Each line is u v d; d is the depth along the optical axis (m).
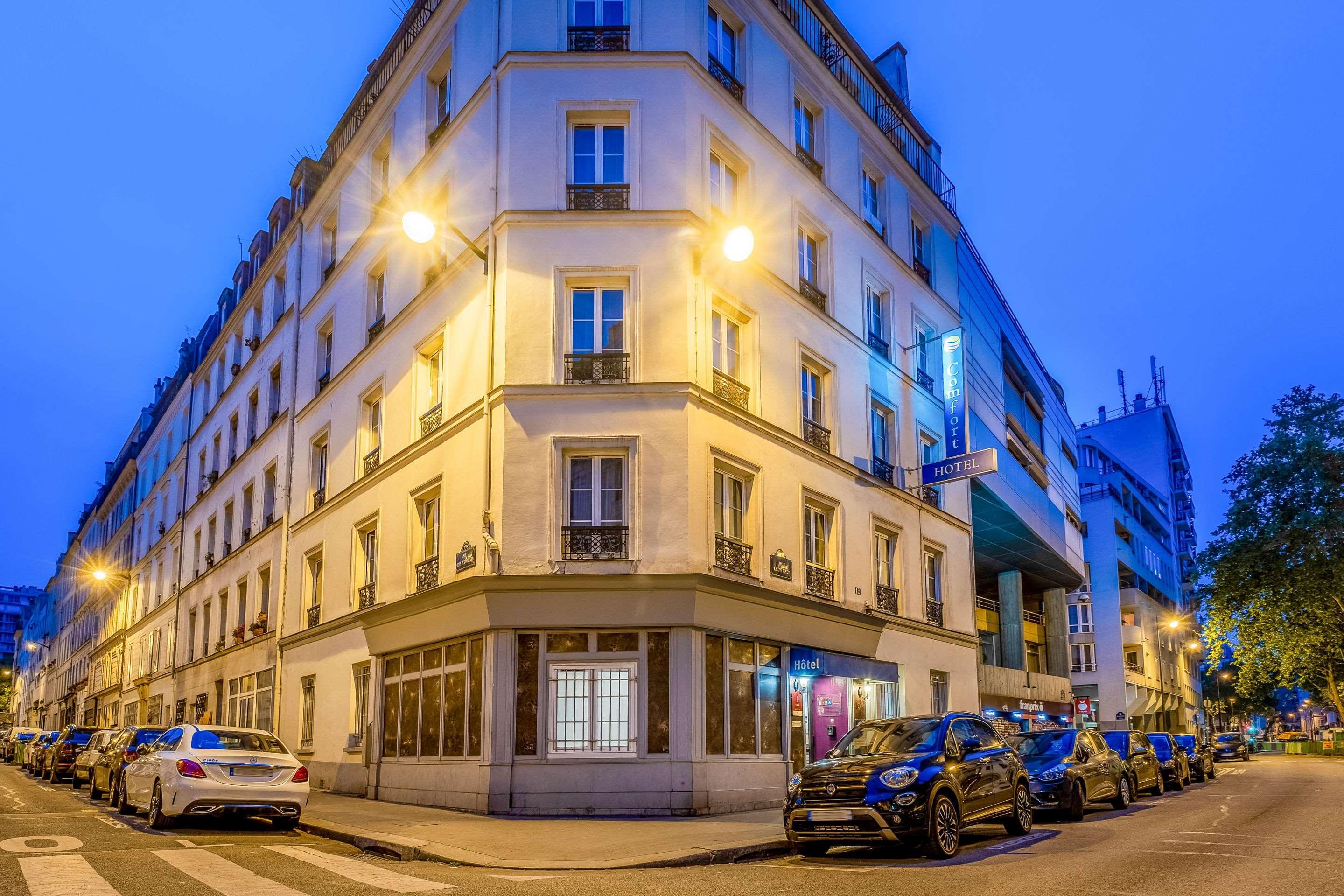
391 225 22.08
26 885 8.45
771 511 18.58
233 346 34.59
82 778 24.14
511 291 17.05
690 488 16.39
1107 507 58.31
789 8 21.70
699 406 16.98
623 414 16.59
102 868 9.56
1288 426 44.00
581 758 15.65
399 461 20.03
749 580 17.31
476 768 15.95
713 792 15.95
